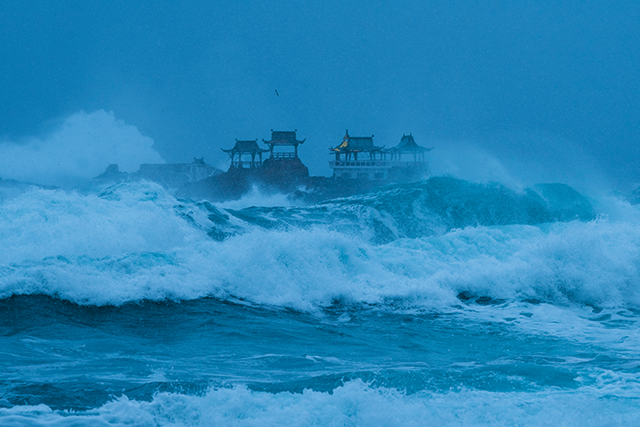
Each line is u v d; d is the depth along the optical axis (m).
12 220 77.00
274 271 65.38
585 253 70.81
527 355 46.50
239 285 63.28
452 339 52.34
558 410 30.67
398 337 52.72
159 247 81.56
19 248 71.31
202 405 29.80
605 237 79.56
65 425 27.52
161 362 41.09
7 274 55.59
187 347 46.50
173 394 31.28
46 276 55.78
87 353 42.78
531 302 66.44
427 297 66.12
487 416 29.72
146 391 32.69
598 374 37.88
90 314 53.28
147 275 61.25
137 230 81.88
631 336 53.44
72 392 32.25
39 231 74.50
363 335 53.38
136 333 49.78
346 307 63.12
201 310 57.12
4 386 32.88
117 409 29.50
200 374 38.06
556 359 45.00
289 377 38.25
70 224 78.00
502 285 68.94
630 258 72.25
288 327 54.69
